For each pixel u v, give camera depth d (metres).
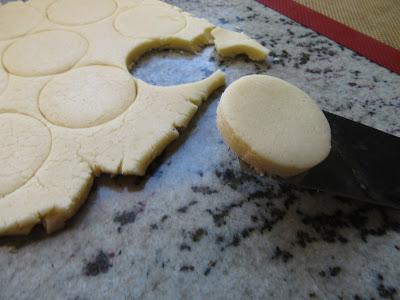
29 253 0.12
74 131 0.15
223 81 0.18
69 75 0.18
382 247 0.12
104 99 0.17
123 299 0.11
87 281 0.11
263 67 0.19
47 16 0.22
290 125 0.13
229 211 0.13
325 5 0.24
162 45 0.20
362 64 0.19
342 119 0.15
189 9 0.24
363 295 0.11
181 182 0.14
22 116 0.16
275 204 0.13
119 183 0.14
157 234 0.13
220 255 0.12
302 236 0.13
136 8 0.23
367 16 0.23
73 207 0.13
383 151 0.14
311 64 0.19
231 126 0.12
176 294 0.11
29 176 0.14
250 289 0.11
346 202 0.13
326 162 0.13
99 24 0.21
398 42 0.21
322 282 0.11
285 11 0.23
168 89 0.17
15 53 0.19
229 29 0.22
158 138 0.15
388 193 0.13
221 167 0.15
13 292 0.11
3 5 0.23
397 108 0.17
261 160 0.12
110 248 0.12
